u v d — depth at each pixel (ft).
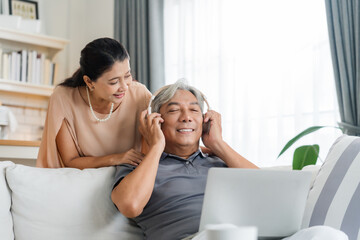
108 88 5.81
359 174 5.23
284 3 9.53
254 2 10.11
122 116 6.51
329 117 8.65
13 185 5.43
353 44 7.91
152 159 5.42
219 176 4.03
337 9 8.07
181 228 5.29
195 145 6.07
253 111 10.03
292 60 9.32
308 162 6.97
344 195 5.18
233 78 10.41
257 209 4.11
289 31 9.40
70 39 14.28
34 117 13.28
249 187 4.06
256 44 10.02
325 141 8.68
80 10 14.57
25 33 12.42
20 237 5.41
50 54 13.58
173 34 11.84
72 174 5.67
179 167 5.86
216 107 10.82
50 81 13.00
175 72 11.78
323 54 8.77
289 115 9.35
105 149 6.51
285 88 9.41
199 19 11.19
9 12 13.00
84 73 5.93
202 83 11.10
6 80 12.05
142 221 5.68
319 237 3.98
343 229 5.01
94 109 6.43
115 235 5.67
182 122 5.86
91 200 5.57
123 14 12.59
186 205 5.47
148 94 6.73
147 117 5.85
